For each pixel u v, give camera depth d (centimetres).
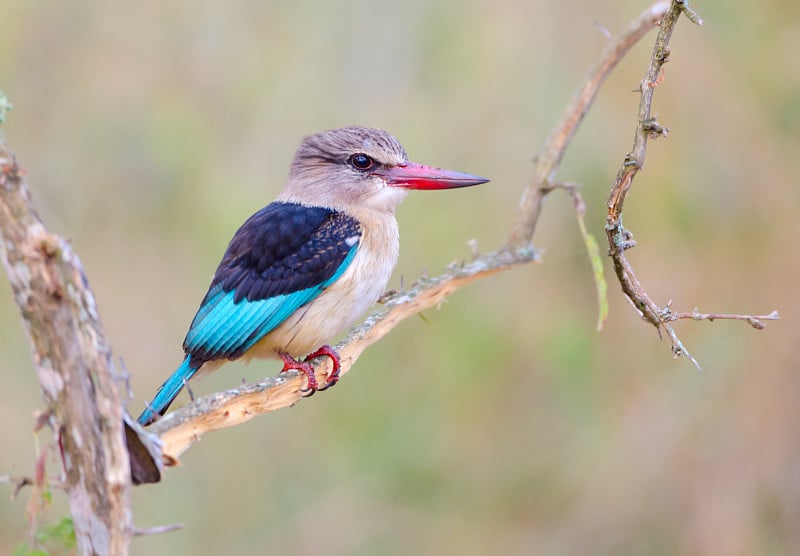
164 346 1175
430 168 880
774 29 1150
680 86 1130
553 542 1094
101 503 465
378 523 1103
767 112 1137
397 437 1128
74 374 461
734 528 1053
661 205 1110
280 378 641
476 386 1145
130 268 1214
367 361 1171
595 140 1125
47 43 1266
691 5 708
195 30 1273
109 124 1237
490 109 1195
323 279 819
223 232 1165
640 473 1092
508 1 1224
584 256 1126
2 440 1090
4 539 1040
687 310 1095
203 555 1077
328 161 876
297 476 1124
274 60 1263
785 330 1068
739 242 1112
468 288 1161
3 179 453
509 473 1124
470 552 1092
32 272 455
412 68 1251
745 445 1064
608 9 1191
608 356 1119
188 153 1214
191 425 588
